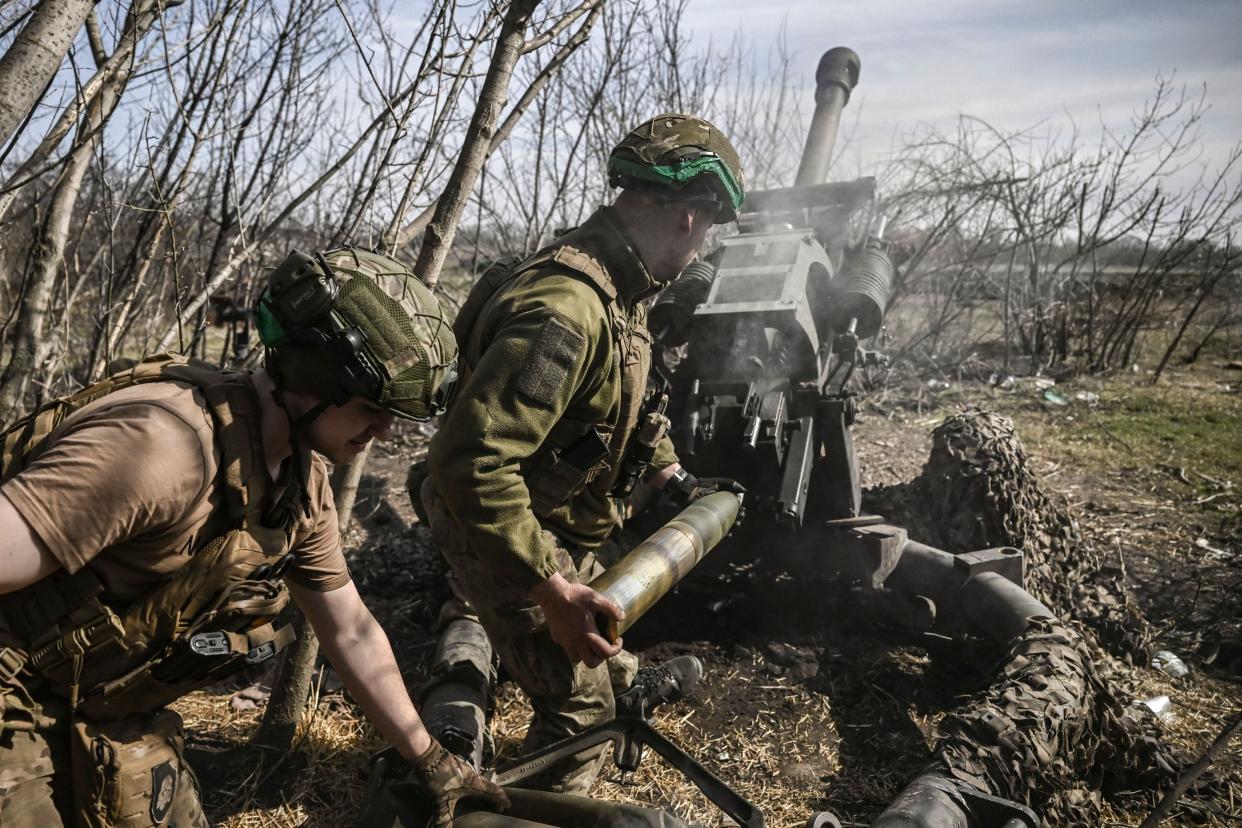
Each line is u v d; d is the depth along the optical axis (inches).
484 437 72.4
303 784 104.9
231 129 126.6
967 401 298.2
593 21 117.9
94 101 106.7
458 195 102.3
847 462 141.8
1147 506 214.4
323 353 52.2
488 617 87.4
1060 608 146.2
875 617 146.6
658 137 81.7
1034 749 97.7
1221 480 229.3
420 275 102.7
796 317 122.2
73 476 47.9
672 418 129.2
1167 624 161.6
